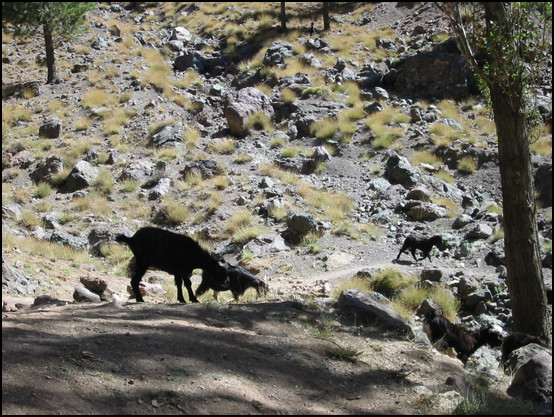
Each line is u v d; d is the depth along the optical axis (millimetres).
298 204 18734
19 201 19516
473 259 14914
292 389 5109
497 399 5469
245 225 17453
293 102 26453
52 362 4703
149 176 21250
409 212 18141
